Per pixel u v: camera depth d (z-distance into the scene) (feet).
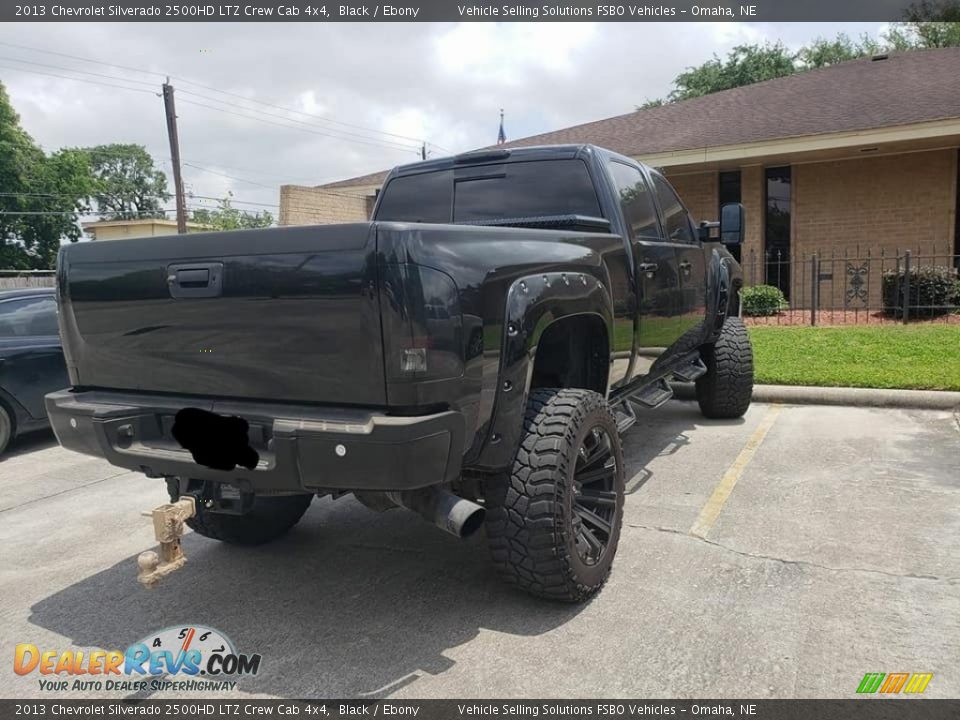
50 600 11.43
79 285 10.13
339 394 8.43
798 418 21.16
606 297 11.51
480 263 8.82
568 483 9.73
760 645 9.12
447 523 8.80
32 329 22.29
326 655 9.46
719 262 19.51
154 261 9.34
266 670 9.19
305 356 8.49
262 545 13.32
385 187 16.10
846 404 22.49
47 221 144.15
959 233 40.81
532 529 9.55
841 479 15.25
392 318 7.94
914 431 18.86
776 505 13.89
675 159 42.32
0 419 21.20
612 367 12.30
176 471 9.36
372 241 7.93
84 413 9.84
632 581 11.03
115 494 16.97
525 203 14.46
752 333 33.60
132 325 9.75
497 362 9.04
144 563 8.73
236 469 8.84
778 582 10.75
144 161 231.71
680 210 17.90
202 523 12.14
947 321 34.42
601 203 13.66
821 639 9.18
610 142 48.24
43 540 14.11
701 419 21.57
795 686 8.27
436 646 9.52
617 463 11.16
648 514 13.73
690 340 17.47
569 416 9.89
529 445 9.71
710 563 11.52
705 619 9.82
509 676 8.76
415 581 11.53
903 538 12.05
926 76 44.68
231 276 8.76
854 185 42.68
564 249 10.74
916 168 40.98
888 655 8.78
